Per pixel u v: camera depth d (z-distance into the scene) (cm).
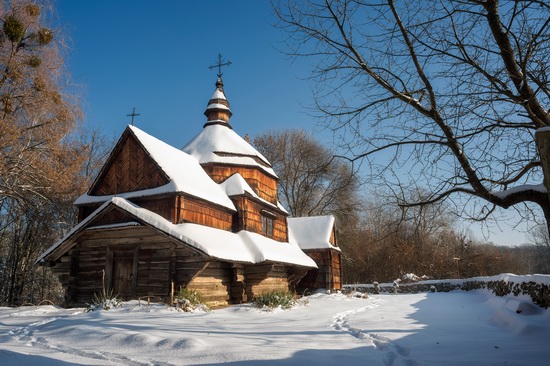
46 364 582
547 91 593
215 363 570
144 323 999
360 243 4106
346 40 689
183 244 1520
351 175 723
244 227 2086
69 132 2178
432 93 645
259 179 2461
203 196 1838
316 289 2880
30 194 2300
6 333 947
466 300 1922
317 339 787
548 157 387
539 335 757
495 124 632
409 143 675
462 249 3256
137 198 1767
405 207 699
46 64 2020
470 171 636
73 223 3166
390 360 621
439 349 678
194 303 1428
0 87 1878
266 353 619
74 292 1706
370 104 702
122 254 1680
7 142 1834
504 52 628
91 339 777
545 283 1030
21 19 1902
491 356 605
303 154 2528
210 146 2412
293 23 697
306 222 3181
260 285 2056
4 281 2928
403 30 651
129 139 1922
